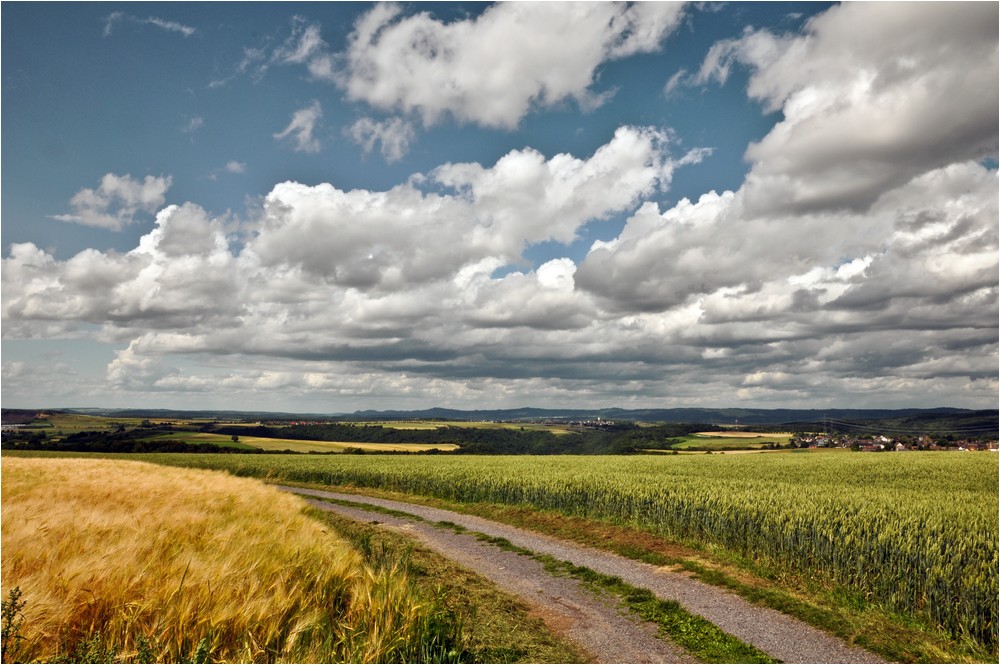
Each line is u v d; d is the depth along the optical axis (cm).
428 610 781
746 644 924
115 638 623
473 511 2492
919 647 915
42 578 672
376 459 5631
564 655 862
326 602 787
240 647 641
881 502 1747
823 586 1227
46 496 1452
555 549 1688
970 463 4153
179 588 685
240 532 1013
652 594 1191
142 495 1591
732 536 1573
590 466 3928
